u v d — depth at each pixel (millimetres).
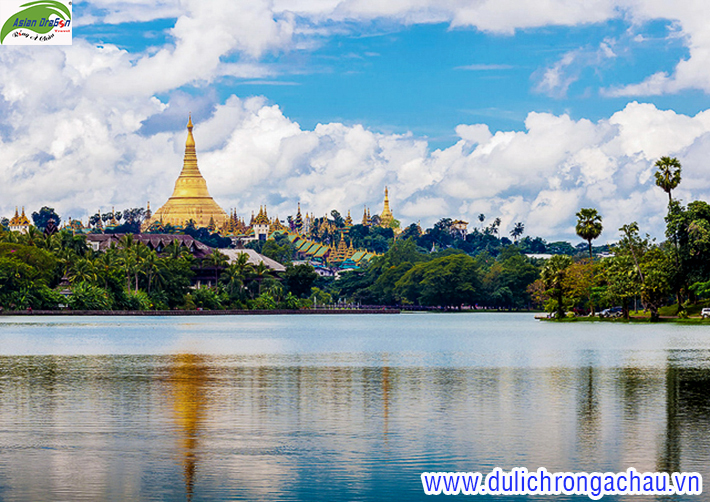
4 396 51031
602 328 146875
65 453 34844
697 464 33375
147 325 164625
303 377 62531
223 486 30344
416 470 32656
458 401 48750
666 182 169750
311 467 32844
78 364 74250
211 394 52062
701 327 145750
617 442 36938
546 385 56500
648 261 177250
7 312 194875
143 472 31984
